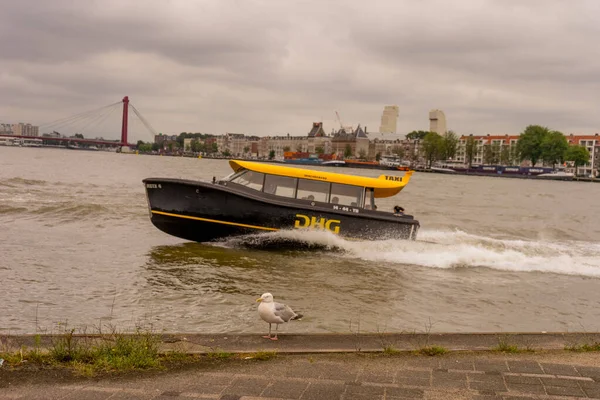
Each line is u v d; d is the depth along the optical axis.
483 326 10.73
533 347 8.18
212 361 7.42
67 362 7.21
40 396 6.12
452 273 15.65
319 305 11.79
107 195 34.97
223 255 16.75
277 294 12.55
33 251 16.08
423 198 53.09
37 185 41.75
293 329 10.09
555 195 75.31
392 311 11.60
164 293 12.24
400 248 17.83
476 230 28.61
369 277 14.70
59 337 8.17
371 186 18.36
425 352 7.86
